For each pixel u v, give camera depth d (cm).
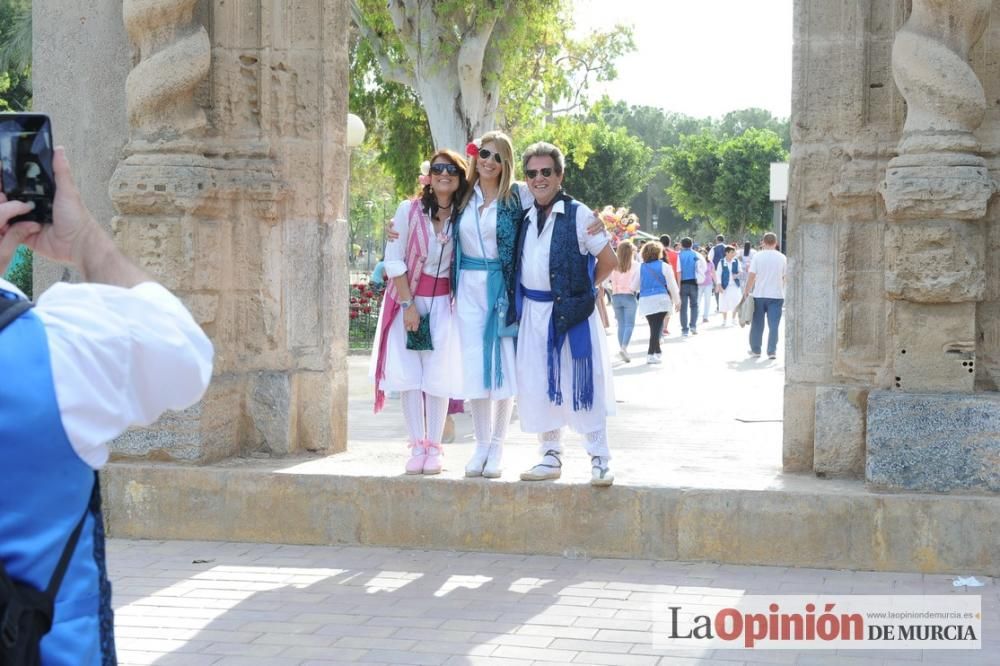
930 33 701
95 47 827
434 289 746
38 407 207
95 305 220
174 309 229
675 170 8738
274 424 829
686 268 2536
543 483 716
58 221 237
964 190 674
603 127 7344
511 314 720
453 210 741
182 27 802
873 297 746
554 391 706
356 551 732
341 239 856
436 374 743
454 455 835
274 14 833
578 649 546
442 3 2338
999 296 709
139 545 754
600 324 717
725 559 692
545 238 714
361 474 748
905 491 680
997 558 654
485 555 718
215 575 680
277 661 532
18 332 211
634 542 704
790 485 709
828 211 757
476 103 2441
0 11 3183
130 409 220
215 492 760
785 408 759
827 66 750
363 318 2352
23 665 201
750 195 8325
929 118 692
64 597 212
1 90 3356
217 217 812
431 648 549
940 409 675
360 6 2564
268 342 841
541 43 2777
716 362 1909
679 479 726
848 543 673
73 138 833
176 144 788
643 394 1453
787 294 763
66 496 212
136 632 575
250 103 836
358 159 4250
